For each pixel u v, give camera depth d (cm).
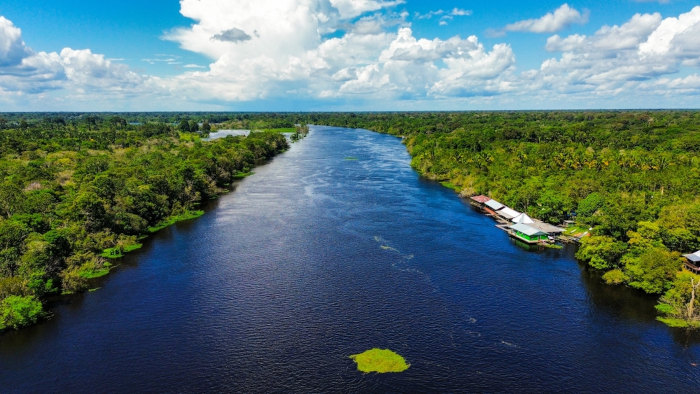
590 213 14350
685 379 7169
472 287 10275
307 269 11194
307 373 7219
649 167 19575
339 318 8869
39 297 9562
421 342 8081
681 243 10944
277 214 16275
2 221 11681
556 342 8144
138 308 9325
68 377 7169
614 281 10394
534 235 13250
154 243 13288
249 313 9069
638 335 8388
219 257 12062
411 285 10306
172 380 7081
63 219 12625
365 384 6950
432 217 15912
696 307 8969
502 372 7281
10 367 7425
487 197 18075
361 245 12912
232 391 6819
